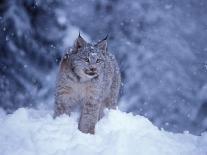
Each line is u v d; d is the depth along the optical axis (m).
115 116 10.88
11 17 21.69
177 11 26.19
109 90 12.03
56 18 22.95
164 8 26.05
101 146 9.41
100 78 10.79
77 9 24.88
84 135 9.68
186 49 25.45
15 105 21.59
